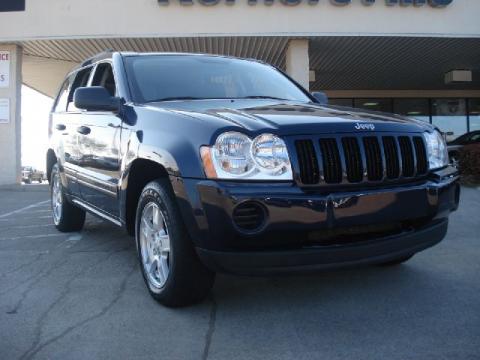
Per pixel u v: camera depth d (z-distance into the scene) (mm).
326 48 13836
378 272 4344
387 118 3658
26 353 2885
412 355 2785
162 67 4703
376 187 3275
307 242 3104
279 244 3047
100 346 2965
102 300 3750
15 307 3637
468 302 3600
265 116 3379
